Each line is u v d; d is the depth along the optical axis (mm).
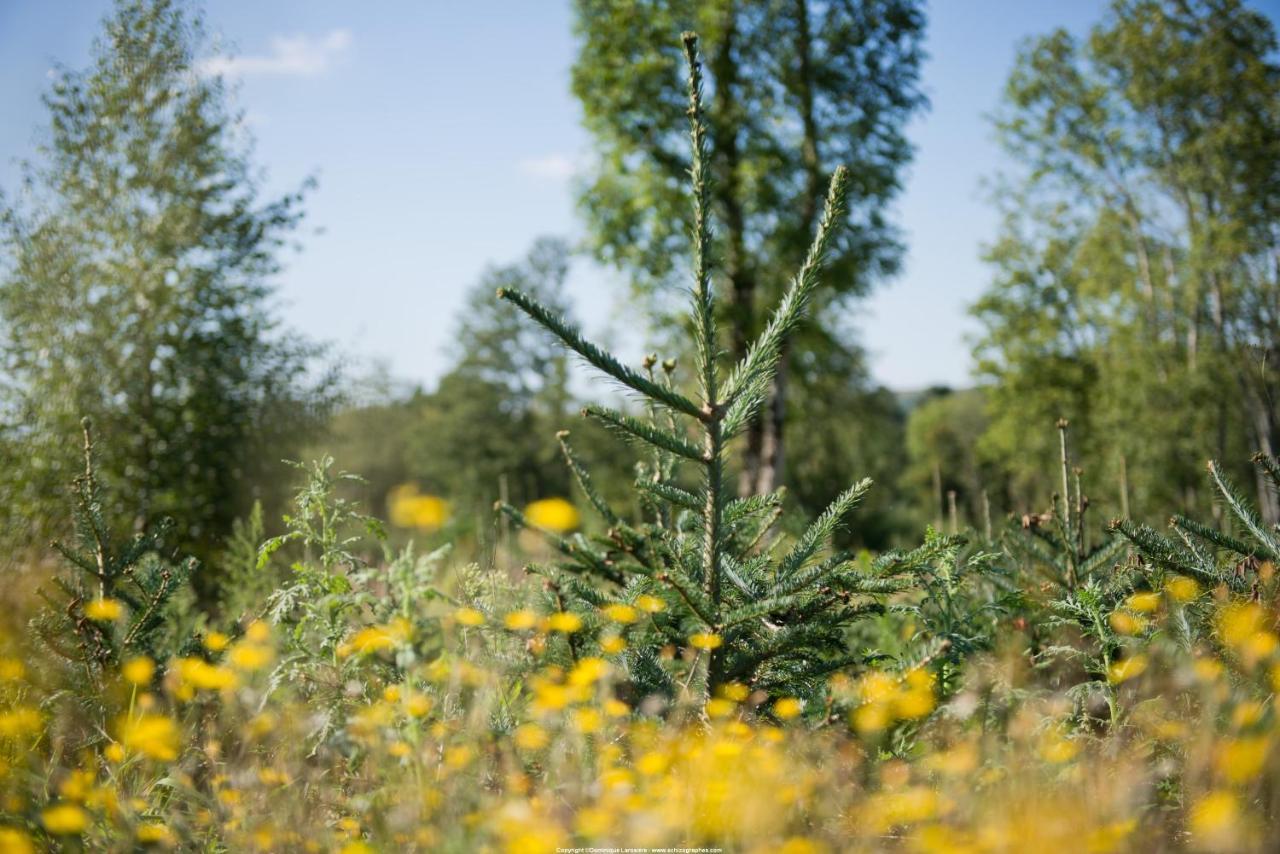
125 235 8797
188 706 2965
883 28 20734
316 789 2562
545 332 2738
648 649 3031
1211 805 2070
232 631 3385
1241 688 2557
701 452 2842
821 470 32406
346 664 2945
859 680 3092
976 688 3094
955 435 43188
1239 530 3266
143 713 2748
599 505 3617
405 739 2393
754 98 21000
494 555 3928
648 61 20344
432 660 3195
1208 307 25312
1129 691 2967
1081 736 2723
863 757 2709
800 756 2572
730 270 19859
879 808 2350
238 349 9344
